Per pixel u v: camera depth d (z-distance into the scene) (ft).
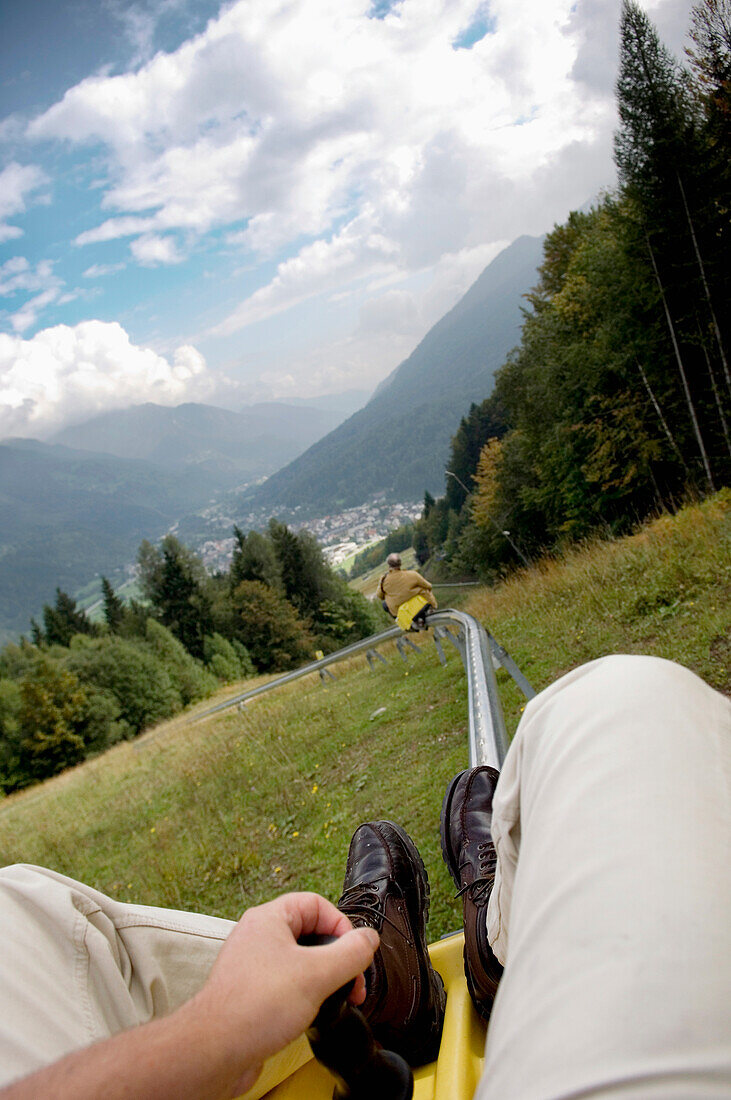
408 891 4.66
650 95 84.89
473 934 4.09
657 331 92.53
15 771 151.74
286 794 19.52
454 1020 4.09
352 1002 1.95
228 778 25.23
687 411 94.94
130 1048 1.47
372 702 27.43
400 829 5.27
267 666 244.83
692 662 13.76
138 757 60.39
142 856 20.99
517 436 143.33
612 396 103.40
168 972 2.79
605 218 103.60
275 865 15.30
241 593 252.01
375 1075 1.91
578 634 19.49
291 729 28.99
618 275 94.94
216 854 17.02
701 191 84.64
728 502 24.81
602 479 103.45
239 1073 1.53
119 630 267.18
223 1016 1.58
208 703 145.38
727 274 85.66
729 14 75.51
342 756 21.26
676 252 88.17
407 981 3.92
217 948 2.99
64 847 27.27
